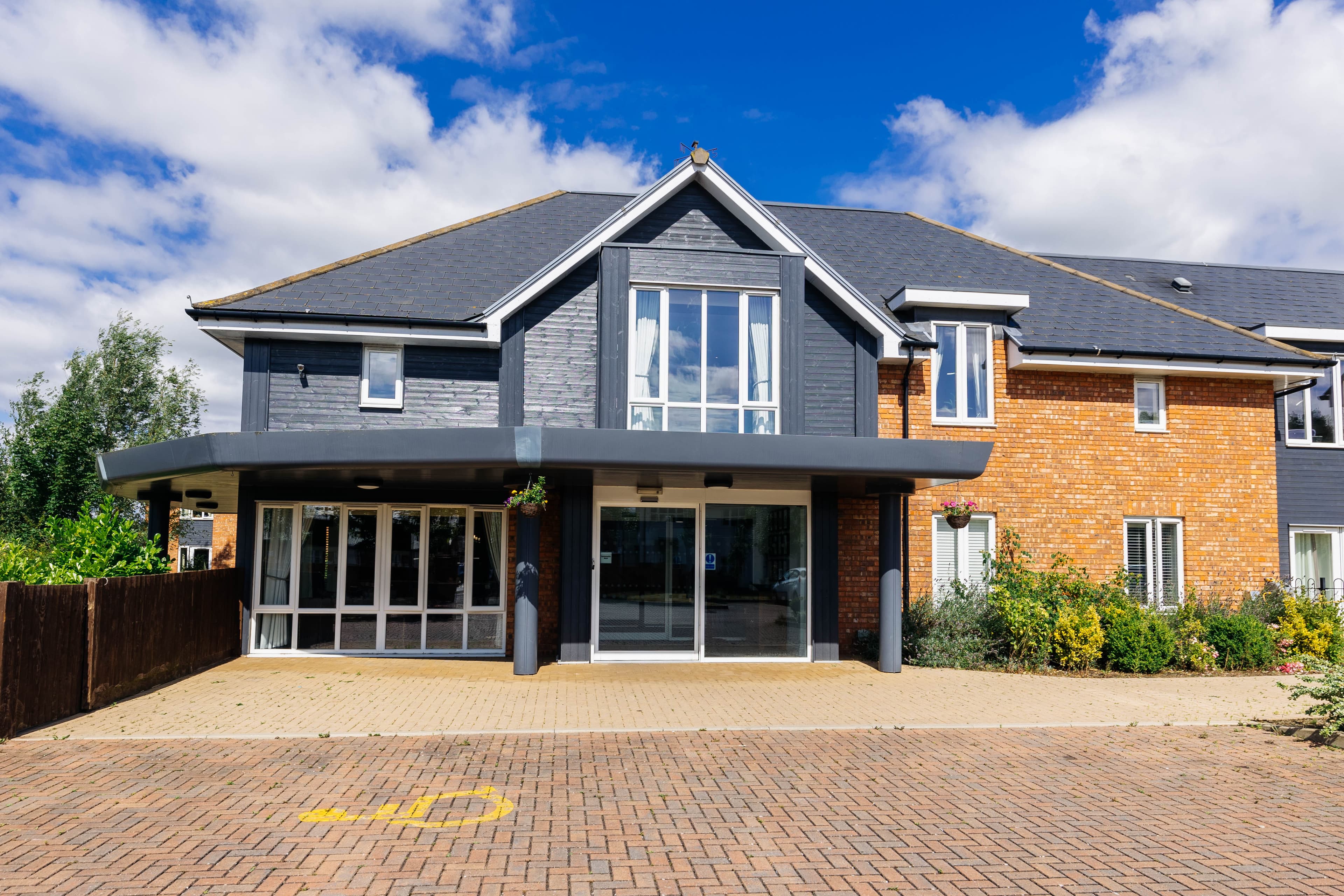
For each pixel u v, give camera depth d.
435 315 12.23
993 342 14.18
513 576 12.97
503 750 7.32
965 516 12.48
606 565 12.45
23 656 7.67
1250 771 6.98
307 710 8.75
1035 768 7.01
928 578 13.71
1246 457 14.65
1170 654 11.88
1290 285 18.53
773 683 10.74
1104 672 11.75
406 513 12.90
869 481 11.41
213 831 5.26
